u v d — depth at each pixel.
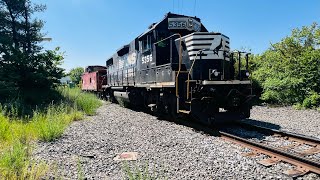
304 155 5.61
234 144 6.52
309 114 12.02
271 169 4.76
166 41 10.59
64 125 8.70
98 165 4.96
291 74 16.11
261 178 4.32
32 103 13.37
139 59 12.62
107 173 4.55
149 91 11.95
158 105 10.91
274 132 7.57
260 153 5.73
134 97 13.88
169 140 6.86
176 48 10.31
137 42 12.90
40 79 14.13
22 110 10.59
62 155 5.62
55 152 5.82
